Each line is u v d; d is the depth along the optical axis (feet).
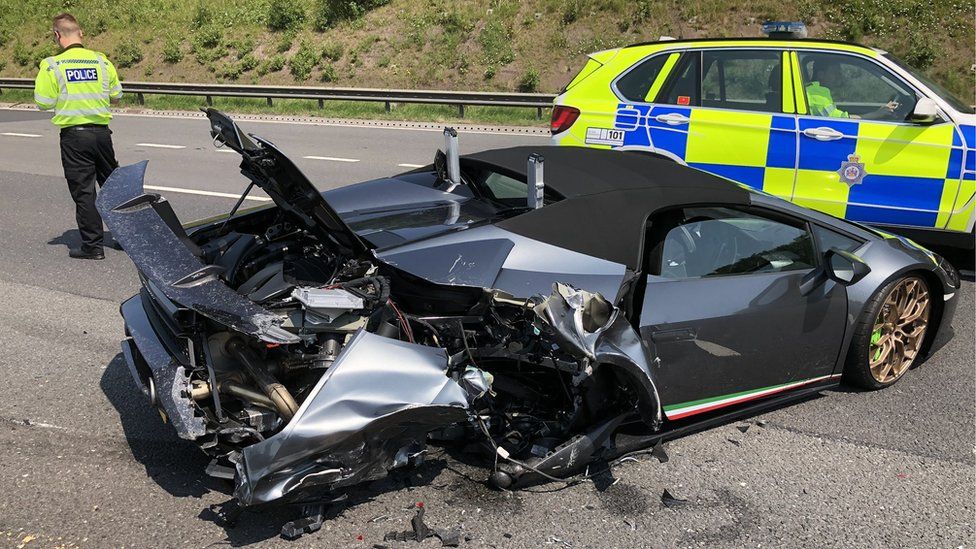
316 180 32.24
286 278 11.18
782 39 21.66
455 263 10.84
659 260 12.22
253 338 10.34
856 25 61.05
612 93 22.68
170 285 9.99
